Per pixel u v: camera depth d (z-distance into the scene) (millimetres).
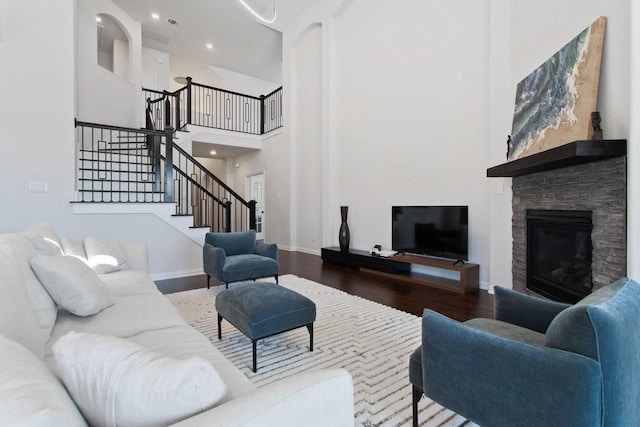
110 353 759
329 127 6074
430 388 1367
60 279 1649
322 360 2191
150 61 8477
